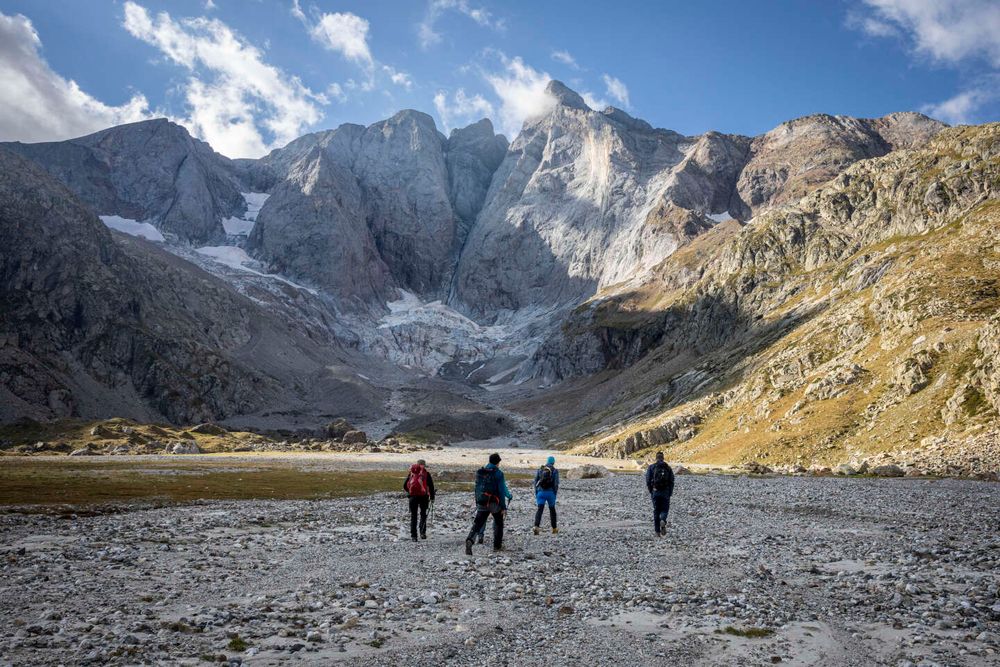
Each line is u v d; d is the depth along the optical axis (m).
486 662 12.12
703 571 20.81
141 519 31.97
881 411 90.56
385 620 14.78
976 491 44.66
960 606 15.43
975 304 102.62
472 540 23.61
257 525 31.12
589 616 15.38
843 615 15.41
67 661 11.38
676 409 169.25
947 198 188.75
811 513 36.84
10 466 90.06
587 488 59.53
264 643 12.82
